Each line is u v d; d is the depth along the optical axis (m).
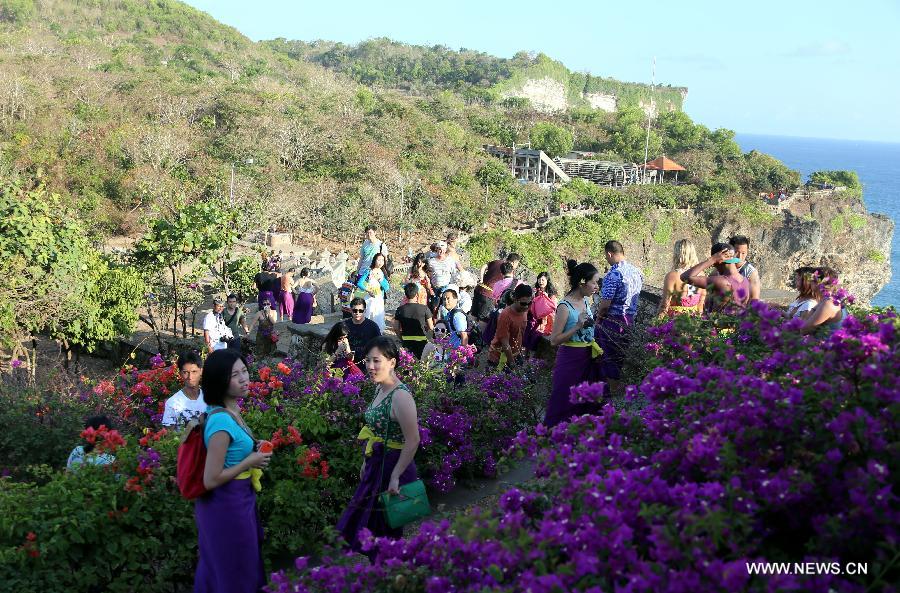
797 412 2.92
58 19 111.81
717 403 3.21
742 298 5.40
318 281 19.95
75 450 5.27
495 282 10.35
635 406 5.12
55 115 42.62
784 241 61.66
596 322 6.36
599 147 87.38
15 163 36.41
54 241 12.20
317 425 5.61
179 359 5.67
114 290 13.38
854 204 74.94
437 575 2.98
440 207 44.75
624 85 164.38
